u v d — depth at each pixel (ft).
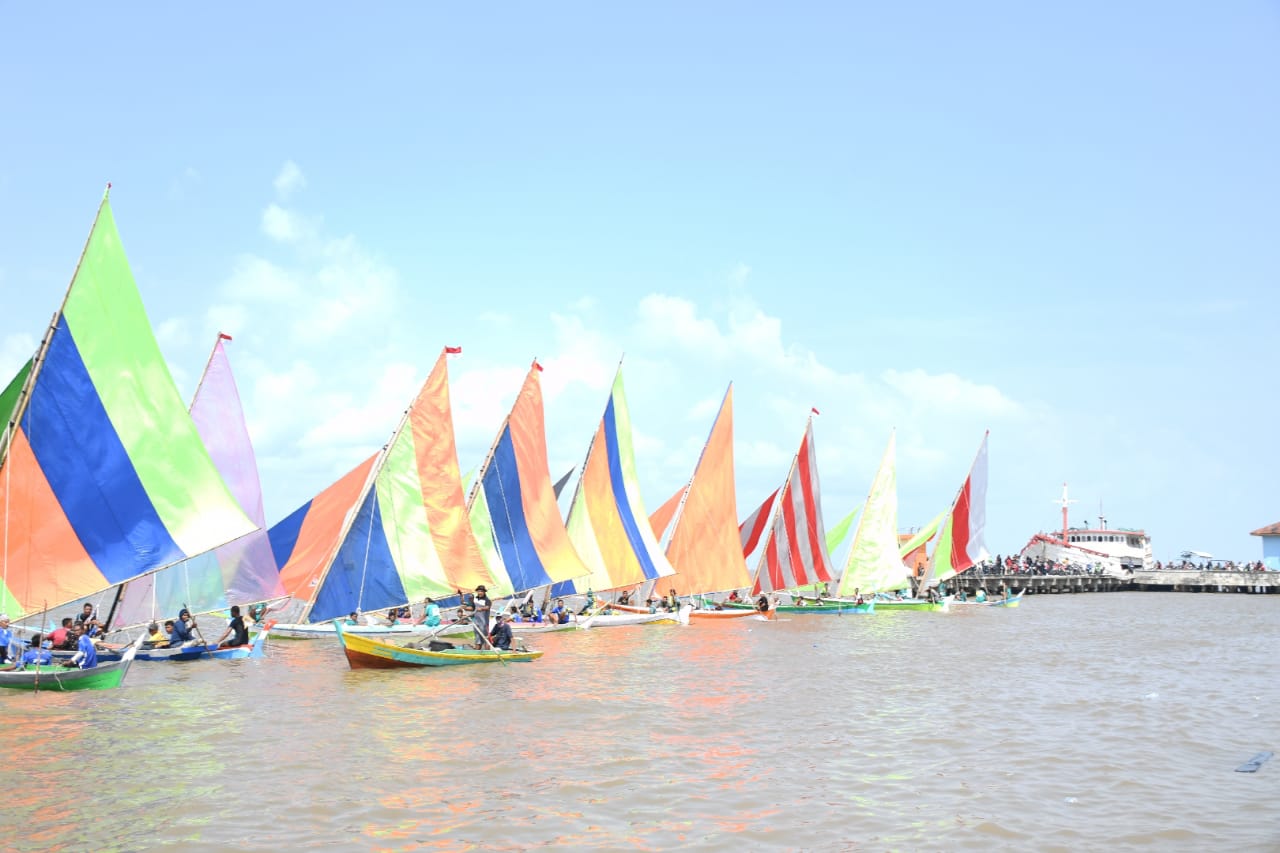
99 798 76.89
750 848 67.00
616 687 135.85
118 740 97.09
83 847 66.23
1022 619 292.40
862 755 93.61
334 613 173.17
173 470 145.59
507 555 215.31
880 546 313.12
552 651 185.88
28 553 131.95
